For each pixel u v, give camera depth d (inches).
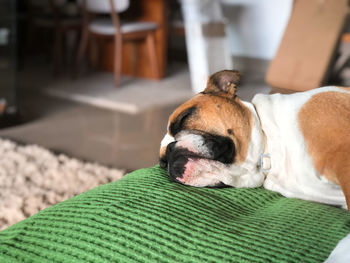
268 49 192.9
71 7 201.2
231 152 41.8
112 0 158.6
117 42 165.8
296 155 41.7
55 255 33.3
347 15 138.1
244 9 195.3
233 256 30.9
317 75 136.4
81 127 124.6
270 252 31.1
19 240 35.4
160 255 31.8
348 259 29.9
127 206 37.1
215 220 35.8
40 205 75.9
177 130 43.4
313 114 42.1
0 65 122.6
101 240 33.7
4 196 79.7
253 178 43.5
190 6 166.4
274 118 44.0
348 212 38.8
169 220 35.1
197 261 30.8
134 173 48.9
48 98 153.9
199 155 41.2
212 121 42.0
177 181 42.6
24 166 93.8
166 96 155.9
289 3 183.2
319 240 32.7
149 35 173.9
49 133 119.4
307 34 143.4
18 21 226.8
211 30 168.9
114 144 111.5
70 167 94.3
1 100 123.4
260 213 39.1
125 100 149.9
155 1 178.1
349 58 139.2
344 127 39.9
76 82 177.0
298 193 42.8
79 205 38.4
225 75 45.2
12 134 118.5
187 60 220.8
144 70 186.7
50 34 227.1
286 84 142.9
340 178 38.1
